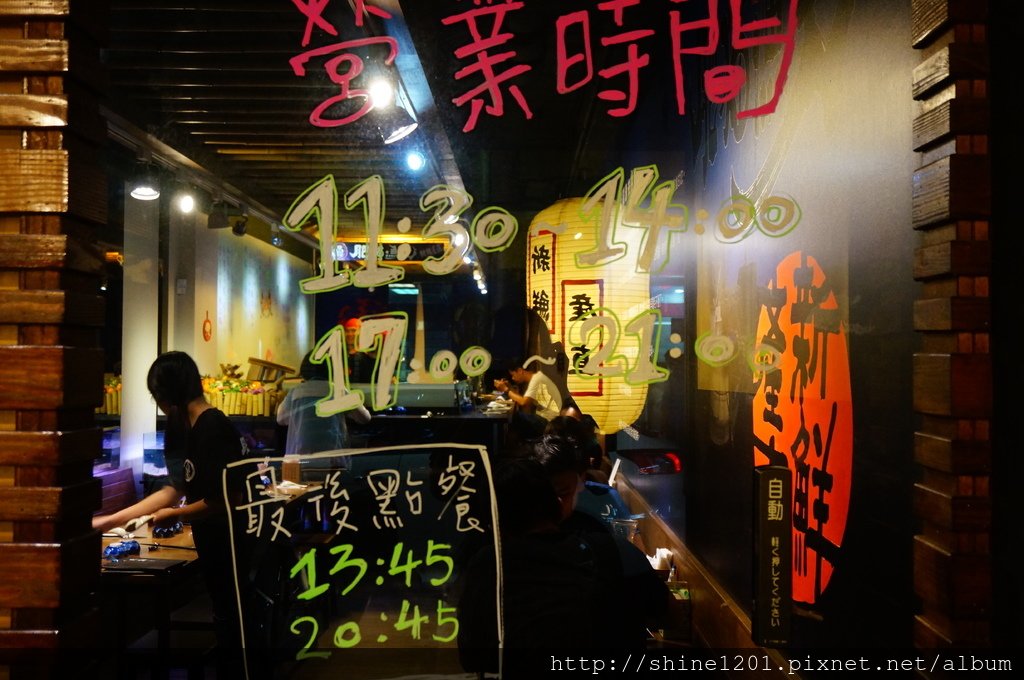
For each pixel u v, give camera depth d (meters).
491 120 2.53
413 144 2.54
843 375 1.85
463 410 2.36
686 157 3.50
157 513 2.82
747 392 2.59
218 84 3.06
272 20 3.03
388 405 2.15
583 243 2.24
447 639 2.23
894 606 1.58
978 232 1.34
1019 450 1.31
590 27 2.49
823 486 1.98
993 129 1.33
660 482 3.80
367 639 2.25
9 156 1.64
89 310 1.74
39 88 1.66
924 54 1.43
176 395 2.88
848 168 1.82
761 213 2.26
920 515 1.44
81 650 1.69
